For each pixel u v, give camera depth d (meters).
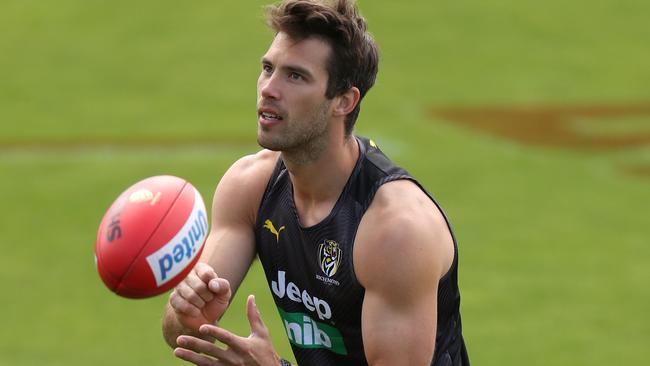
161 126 52.16
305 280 13.54
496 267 35.22
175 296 13.24
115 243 11.84
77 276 34.28
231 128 52.03
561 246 37.50
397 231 12.62
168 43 64.56
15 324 30.53
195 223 12.16
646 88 61.53
